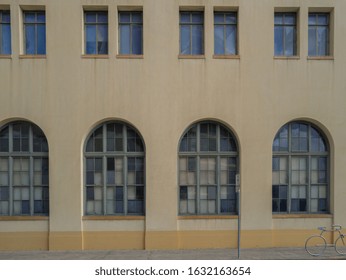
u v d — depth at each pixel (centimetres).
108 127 934
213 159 941
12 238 905
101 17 934
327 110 923
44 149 927
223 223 916
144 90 904
